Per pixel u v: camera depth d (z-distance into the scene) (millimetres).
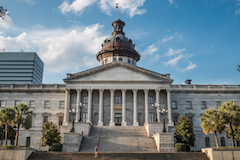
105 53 85438
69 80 69125
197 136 71500
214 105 74875
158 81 69562
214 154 40719
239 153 41031
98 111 71250
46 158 40750
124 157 41062
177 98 74688
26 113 51531
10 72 195375
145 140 53156
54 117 72500
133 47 89875
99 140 53281
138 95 72688
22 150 40281
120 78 70000
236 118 47312
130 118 71000
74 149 48438
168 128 65125
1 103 73625
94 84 69562
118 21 93500
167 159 40844
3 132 59688
